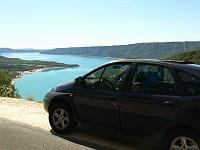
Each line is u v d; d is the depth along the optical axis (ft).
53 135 20.72
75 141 19.77
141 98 17.21
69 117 21.03
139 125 17.34
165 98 16.26
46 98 22.77
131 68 18.66
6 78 70.13
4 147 17.17
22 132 20.89
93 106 19.66
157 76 17.33
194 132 14.90
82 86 20.71
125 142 20.17
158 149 18.80
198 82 15.60
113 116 18.60
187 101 15.39
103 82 19.79
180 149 15.39
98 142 19.86
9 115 30.45
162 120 16.21
